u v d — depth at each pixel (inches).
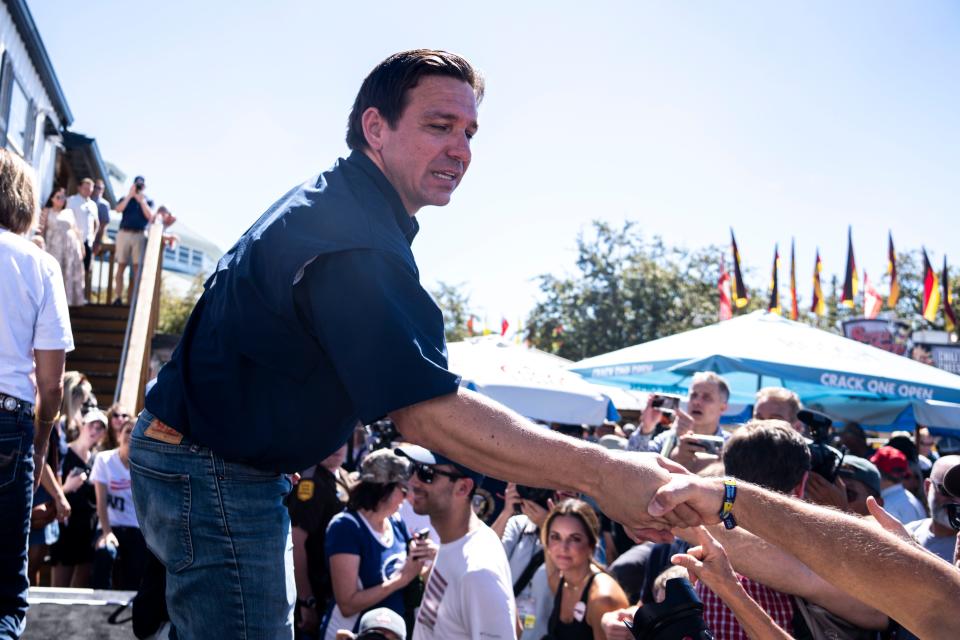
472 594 132.0
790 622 94.4
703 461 166.9
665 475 68.3
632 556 166.2
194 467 70.3
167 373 73.8
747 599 82.7
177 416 70.3
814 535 66.9
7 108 564.1
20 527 104.0
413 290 68.1
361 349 64.1
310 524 185.5
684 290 1333.7
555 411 319.9
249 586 70.6
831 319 1267.2
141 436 73.4
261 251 68.8
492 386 314.5
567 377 337.1
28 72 610.5
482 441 65.2
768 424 116.9
